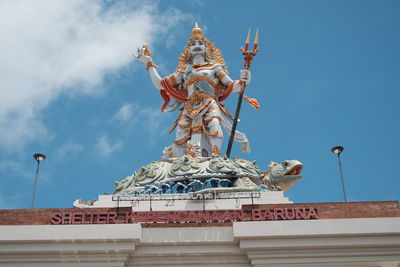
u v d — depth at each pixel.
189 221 19.67
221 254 19.06
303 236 18.72
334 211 19.98
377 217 19.72
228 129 26.97
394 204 20.16
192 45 27.80
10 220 19.75
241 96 25.14
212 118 26.19
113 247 18.70
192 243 19.00
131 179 24.81
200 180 23.47
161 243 18.95
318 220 18.91
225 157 24.22
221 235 19.08
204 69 27.12
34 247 18.67
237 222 18.91
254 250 18.75
